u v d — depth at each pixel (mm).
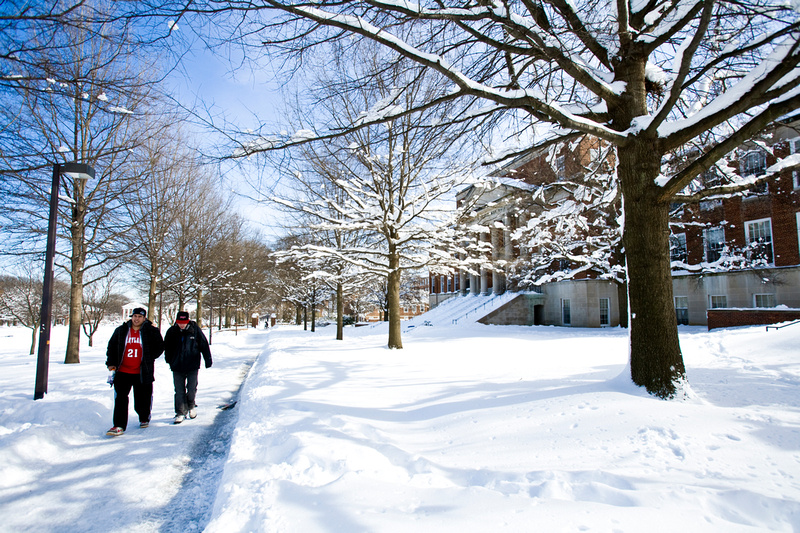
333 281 21453
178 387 6805
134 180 14094
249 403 7172
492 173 11906
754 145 9648
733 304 23656
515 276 28297
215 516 3242
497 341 16625
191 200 19656
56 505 3861
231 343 25750
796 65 4051
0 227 12992
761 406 4867
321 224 15305
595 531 2354
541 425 4621
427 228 15117
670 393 5164
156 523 3547
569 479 3203
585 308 29578
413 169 13984
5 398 8133
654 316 5391
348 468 3836
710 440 3781
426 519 2635
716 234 24641
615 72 6184
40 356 8273
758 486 2934
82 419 6348
